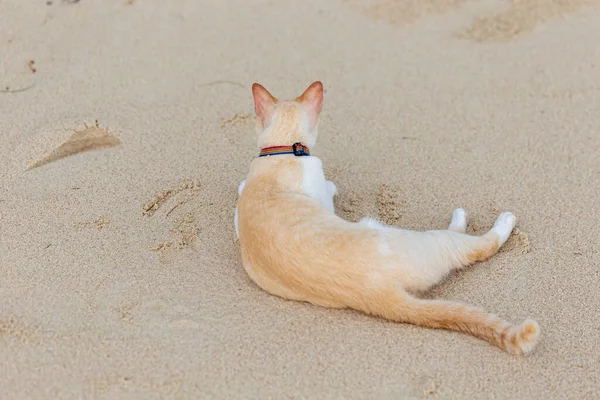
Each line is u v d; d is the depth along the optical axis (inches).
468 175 80.0
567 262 72.5
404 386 65.5
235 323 68.9
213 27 96.4
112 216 76.3
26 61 90.8
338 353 67.1
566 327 68.6
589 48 92.8
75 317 69.2
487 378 65.9
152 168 80.6
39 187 78.5
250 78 90.1
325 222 69.3
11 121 84.0
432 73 90.8
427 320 67.2
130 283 71.4
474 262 72.3
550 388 65.5
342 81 90.0
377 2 100.0
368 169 81.0
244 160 81.7
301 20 97.7
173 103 87.1
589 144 82.4
